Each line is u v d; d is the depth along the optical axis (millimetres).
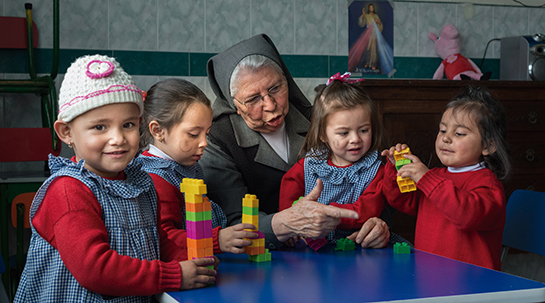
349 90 1365
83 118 920
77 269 839
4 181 2066
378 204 1319
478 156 1334
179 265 870
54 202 902
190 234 942
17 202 2076
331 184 1372
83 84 917
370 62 2877
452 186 1184
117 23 2521
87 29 2484
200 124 1262
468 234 1280
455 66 2840
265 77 1601
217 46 2664
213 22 2650
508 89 2531
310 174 1416
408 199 1372
